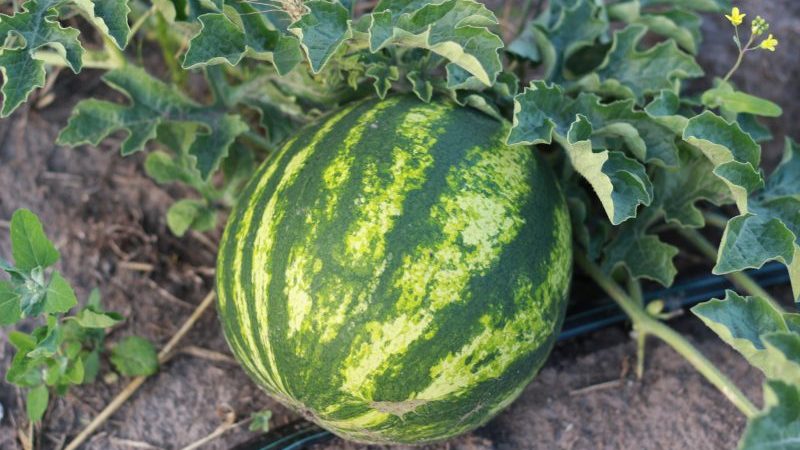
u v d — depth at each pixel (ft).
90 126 2.95
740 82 3.72
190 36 3.01
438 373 2.51
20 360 2.88
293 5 2.66
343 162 2.60
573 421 3.15
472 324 2.51
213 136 3.01
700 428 3.12
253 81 3.07
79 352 3.09
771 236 2.65
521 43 3.21
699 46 3.78
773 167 3.63
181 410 3.18
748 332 2.51
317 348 2.49
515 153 2.68
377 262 2.48
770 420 2.25
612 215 2.56
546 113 2.78
